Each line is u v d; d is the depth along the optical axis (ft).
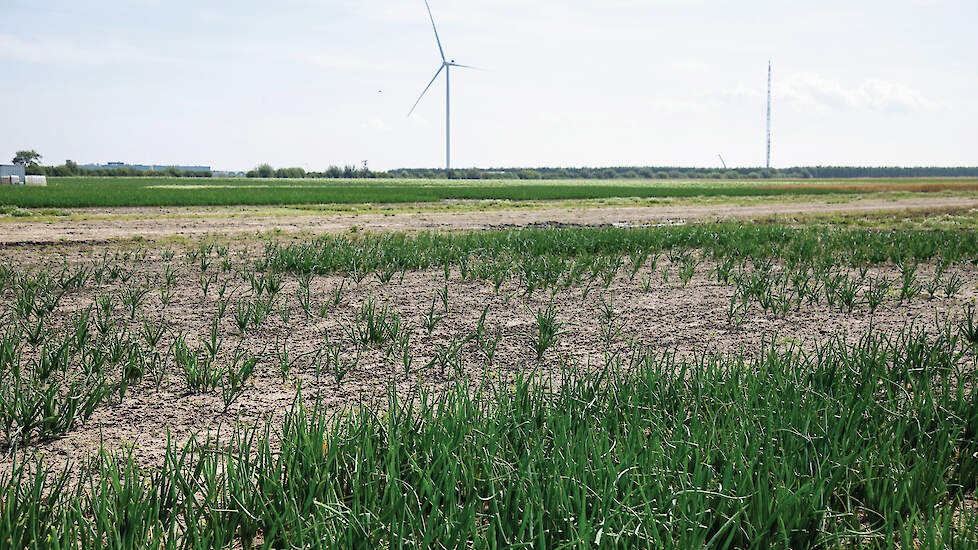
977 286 36.81
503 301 32.63
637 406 15.20
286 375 20.98
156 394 19.29
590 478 11.87
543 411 15.24
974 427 15.02
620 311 30.68
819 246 48.47
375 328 24.97
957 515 12.32
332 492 11.81
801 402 15.83
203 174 644.27
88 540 10.38
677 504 11.33
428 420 14.26
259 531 11.75
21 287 31.27
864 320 29.14
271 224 73.31
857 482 12.43
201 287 34.60
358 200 126.82
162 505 11.53
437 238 51.55
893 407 16.01
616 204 128.88
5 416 16.10
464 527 10.44
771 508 11.38
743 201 144.25
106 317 26.25
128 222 73.00
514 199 144.05
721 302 32.71
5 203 95.96
